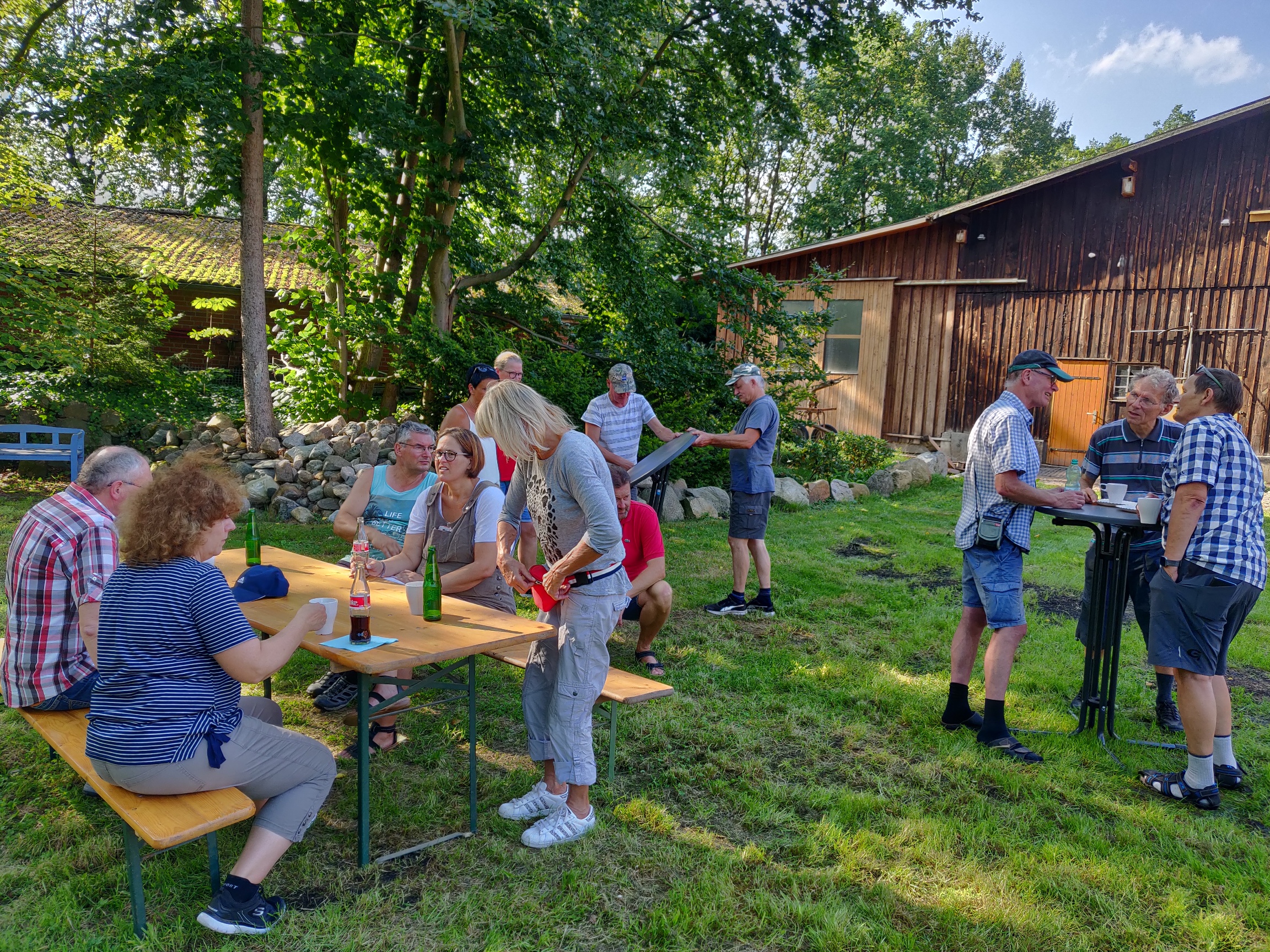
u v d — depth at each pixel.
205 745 2.09
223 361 16.14
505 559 2.90
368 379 10.30
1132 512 3.49
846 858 2.67
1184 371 12.91
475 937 2.25
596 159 10.42
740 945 2.26
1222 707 3.23
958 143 33.75
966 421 14.73
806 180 30.56
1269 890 2.55
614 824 2.85
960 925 2.34
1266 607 5.94
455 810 2.89
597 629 2.63
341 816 2.83
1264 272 12.30
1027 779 3.25
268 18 9.46
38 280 10.41
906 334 15.22
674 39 10.11
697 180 11.34
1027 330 14.13
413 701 3.80
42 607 2.60
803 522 8.84
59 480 9.27
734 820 2.92
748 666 4.44
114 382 10.98
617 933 2.29
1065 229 13.74
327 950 2.17
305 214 10.34
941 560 7.15
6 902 2.32
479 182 10.01
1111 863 2.69
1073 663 4.64
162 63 7.44
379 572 3.50
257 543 3.67
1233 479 3.05
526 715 2.88
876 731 3.71
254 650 2.12
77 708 2.70
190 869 2.47
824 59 10.42
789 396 11.70
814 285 11.03
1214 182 12.62
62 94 7.93
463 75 9.89
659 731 3.58
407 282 10.95
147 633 2.05
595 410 5.78
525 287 11.60
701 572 6.45
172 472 2.15
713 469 10.29
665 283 11.11
